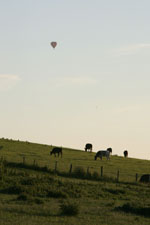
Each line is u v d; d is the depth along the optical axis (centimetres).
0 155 13100
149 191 8694
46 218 5034
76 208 5431
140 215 5756
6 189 7244
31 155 13975
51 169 11038
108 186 8812
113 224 4966
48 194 6994
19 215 5128
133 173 12350
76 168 10938
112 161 15025
